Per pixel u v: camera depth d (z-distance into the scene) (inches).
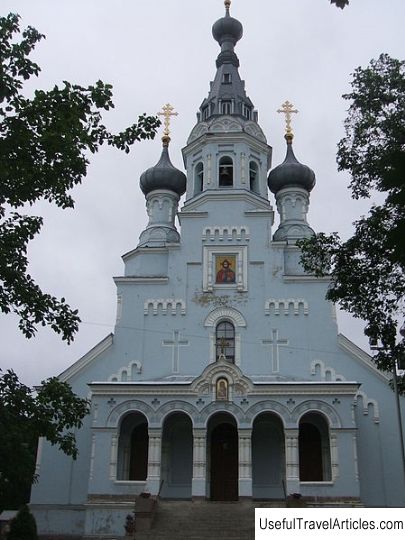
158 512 1355.8
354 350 1658.5
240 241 1800.0
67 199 810.8
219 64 2276.1
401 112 919.0
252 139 1974.7
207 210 1839.3
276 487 1551.4
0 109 756.0
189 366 1678.2
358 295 919.0
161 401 1503.4
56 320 831.1
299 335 1691.7
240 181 1904.5
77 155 788.0
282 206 2025.1
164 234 1967.3
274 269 1761.8
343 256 921.5
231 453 1577.3
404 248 589.6
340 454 1444.4
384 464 1552.7
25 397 792.3
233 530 1285.7
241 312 1723.7
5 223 824.3
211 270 1774.1
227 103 2111.2
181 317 1729.8
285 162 2068.2
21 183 770.2
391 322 913.5
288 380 1619.1
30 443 798.5
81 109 774.5
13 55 744.3
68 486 1582.2
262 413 1493.6
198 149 1996.8
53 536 1533.0
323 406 1480.1
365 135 933.8
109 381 1669.5
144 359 1692.9
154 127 813.2
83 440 1617.9
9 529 1198.9
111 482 1455.5
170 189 2053.4
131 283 1772.9
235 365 1517.0
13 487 811.4
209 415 1486.2
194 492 1424.7
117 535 1407.5
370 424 1588.3
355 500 1407.5
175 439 1605.6
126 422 1592.0
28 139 750.5
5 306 804.0
